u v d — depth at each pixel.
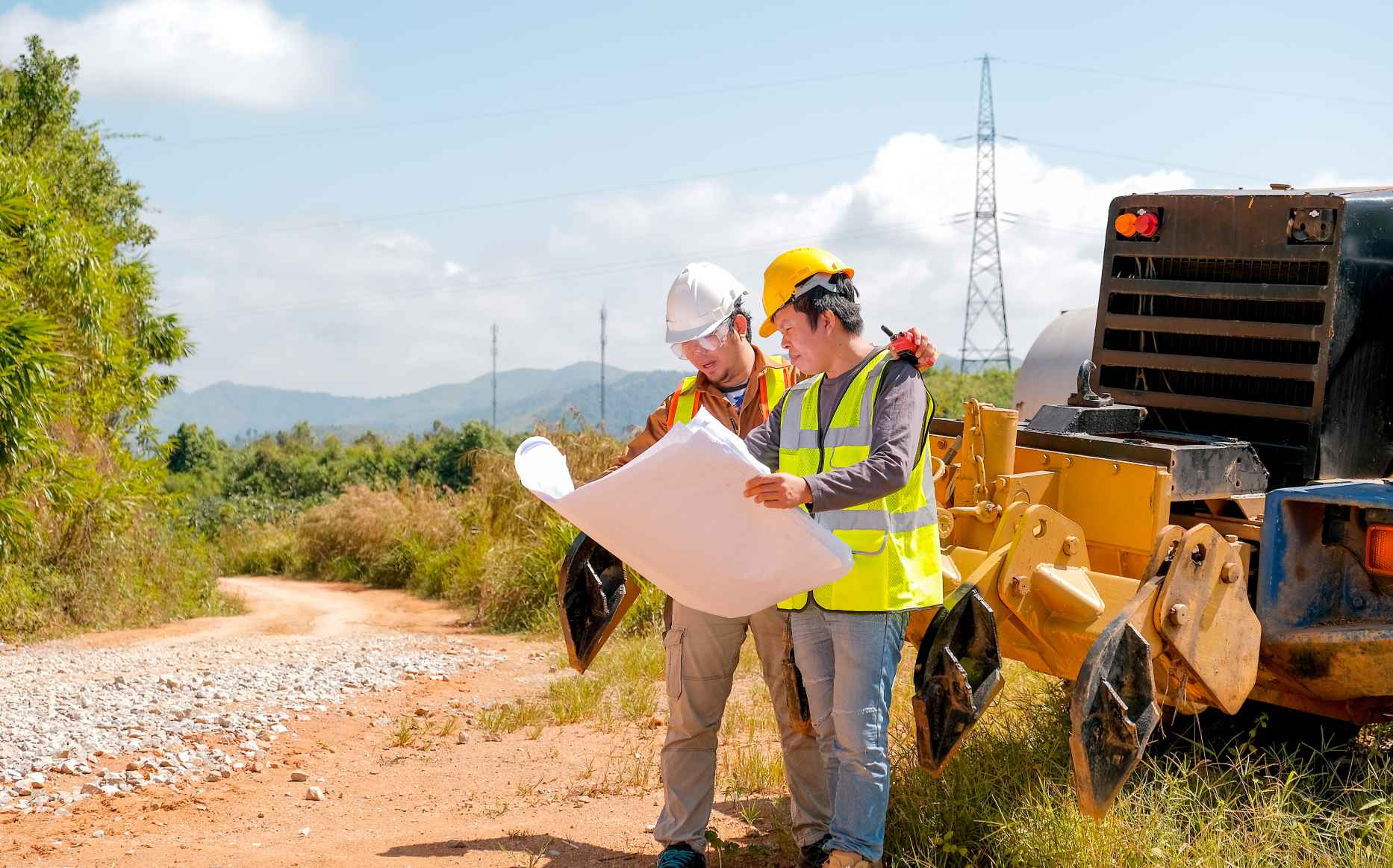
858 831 3.50
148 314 19.95
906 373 3.59
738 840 4.57
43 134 26.25
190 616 18.95
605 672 8.96
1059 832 3.83
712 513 3.27
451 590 19.44
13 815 5.46
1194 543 3.75
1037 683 5.75
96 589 16.38
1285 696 4.50
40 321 12.99
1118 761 3.42
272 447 82.62
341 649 12.20
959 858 3.93
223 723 7.58
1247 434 5.09
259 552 31.56
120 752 6.75
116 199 27.33
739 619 4.15
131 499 17.27
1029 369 9.56
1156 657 3.72
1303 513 4.18
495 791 5.86
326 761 6.71
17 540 14.80
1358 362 4.84
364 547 27.05
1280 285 4.89
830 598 3.59
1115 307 5.55
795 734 4.08
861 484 3.30
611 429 17.47
